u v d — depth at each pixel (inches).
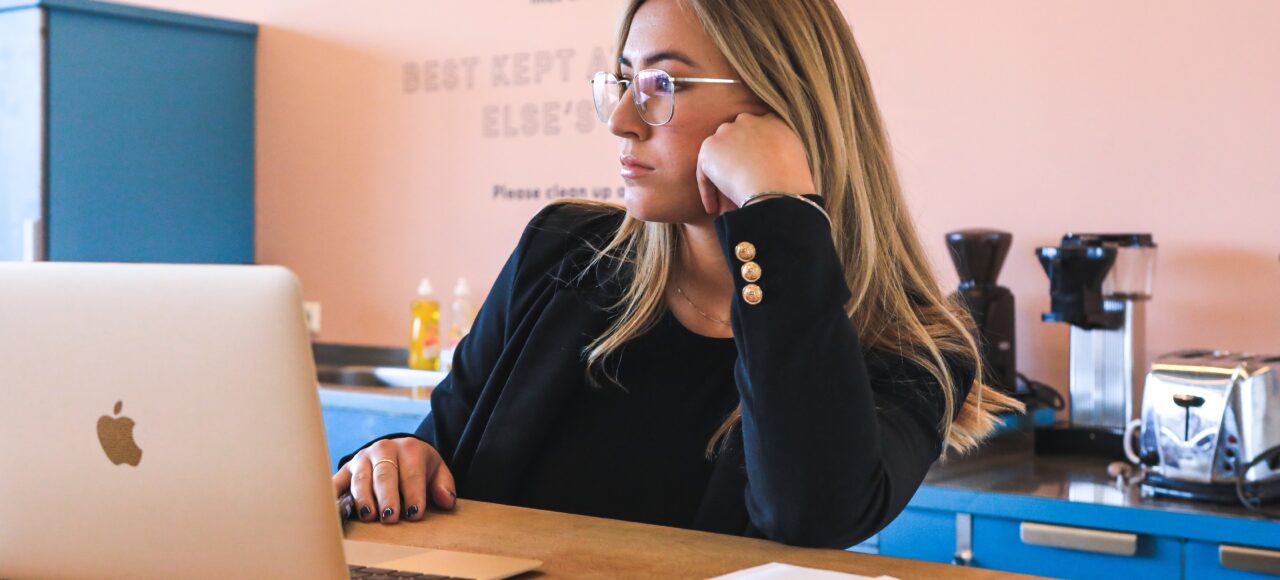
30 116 145.6
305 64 159.0
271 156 162.9
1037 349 112.3
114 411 39.8
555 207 67.1
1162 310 106.3
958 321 59.5
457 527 50.6
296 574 38.4
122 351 39.1
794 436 47.1
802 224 48.0
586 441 59.9
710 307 59.1
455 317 141.1
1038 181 111.0
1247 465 84.8
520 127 141.6
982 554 89.8
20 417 41.5
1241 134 102.2
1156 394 89.7
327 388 126.4
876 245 57.9
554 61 138.8
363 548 46.3
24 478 42.1
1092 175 108.6
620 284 60.9
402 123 151.3
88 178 148.9
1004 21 112.0
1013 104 111.9
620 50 58.2
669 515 57.8
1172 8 104.5
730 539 48.2
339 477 54.7
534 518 52.2
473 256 146.4
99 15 148.6
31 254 145.6
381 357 152.1
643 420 59.1
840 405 47.3
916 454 53.0
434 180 148.9
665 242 58.7
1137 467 97.5
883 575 42.3
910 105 117.0
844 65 57.6
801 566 43.8
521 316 63.6
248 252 164.1
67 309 39.8
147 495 39.9
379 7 152.4
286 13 160.2
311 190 159.5
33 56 144.7
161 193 155.4
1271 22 100.5
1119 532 84.7
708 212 53.8
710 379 58.5
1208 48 103.2
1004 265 113.3
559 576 42.4
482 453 60.4
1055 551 87.0
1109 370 104.3
